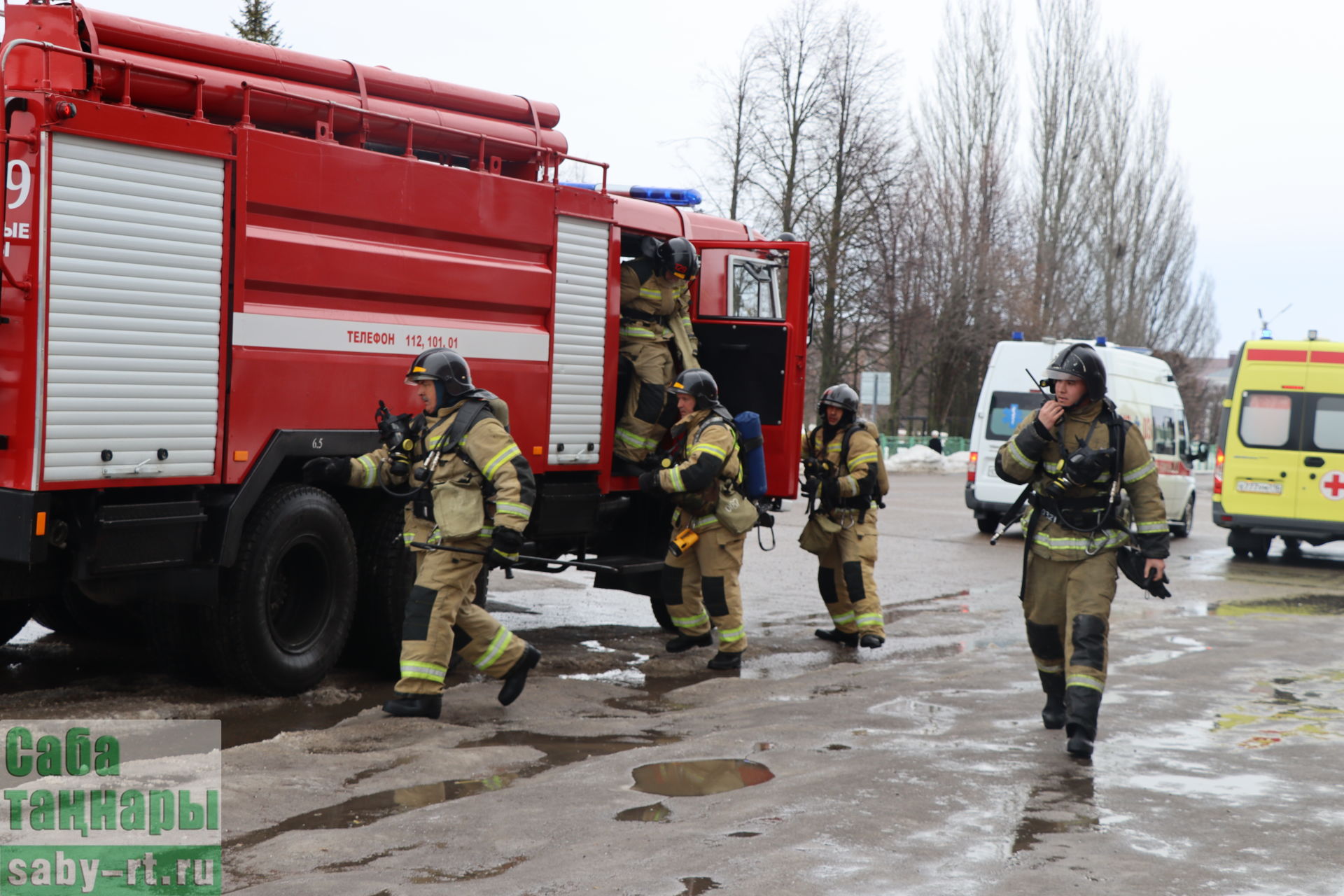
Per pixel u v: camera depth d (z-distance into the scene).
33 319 5.45
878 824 4.63
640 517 9.42
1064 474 6.06
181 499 6.14
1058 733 6.20
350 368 6.82
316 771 5.20
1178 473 20.22
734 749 5.78
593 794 4.96
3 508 5.53
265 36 28.19
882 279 35.78
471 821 4.59
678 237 9.39
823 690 7.31
